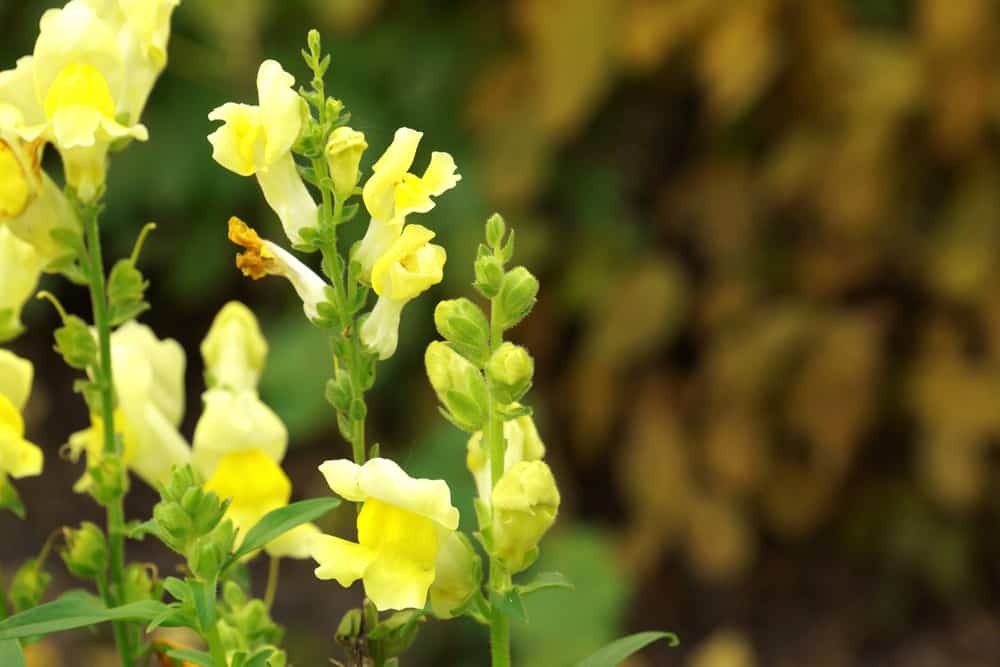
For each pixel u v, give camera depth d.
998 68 5.88
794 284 6.43
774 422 6.50
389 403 6.94
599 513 6.86
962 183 6.19
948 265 6.19
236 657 1.72
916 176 6.23
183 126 7.16
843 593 6.61
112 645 6.00
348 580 1.62
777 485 6.62
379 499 1.63
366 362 1.76
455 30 7.03
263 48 7.03
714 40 5.97
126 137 1.98
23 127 1.89
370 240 1.73
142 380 2.14
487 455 1.80
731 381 6.38
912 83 5.94
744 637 6.37
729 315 6.42
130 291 2.02
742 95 5.95
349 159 1.69
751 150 6.48
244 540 1.71
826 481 6.58
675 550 6.79
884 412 6.54
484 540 1.71
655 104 6.66
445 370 1.76
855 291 6.46
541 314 6.77
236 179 7.22
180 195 7.13
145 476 2.17
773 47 5.97
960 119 5.90
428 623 5.88
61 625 1.63
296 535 2.07
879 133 6.03
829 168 6.13
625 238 6.67
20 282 2.08
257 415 2.06
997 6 5.82
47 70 1.88
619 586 5.47
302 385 5.97
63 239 1.99
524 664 5.25
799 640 6.35
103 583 2.04
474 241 6.46
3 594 2.07
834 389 6.27
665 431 6.54
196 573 1.68
